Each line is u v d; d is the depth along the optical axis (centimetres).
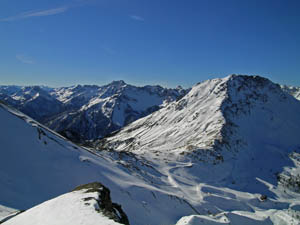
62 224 1647
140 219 4150
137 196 5041
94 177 4884
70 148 5844
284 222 6625
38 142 5000
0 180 3200
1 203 2603
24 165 4056
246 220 5528
